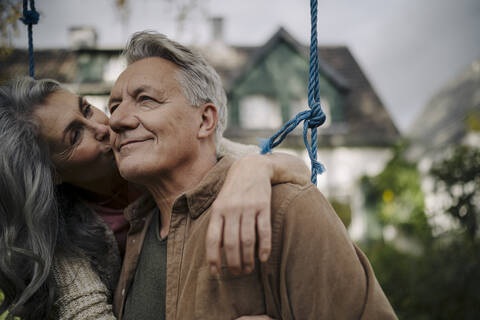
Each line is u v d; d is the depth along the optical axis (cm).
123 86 121
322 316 99
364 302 100
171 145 116
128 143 117
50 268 134
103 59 1233
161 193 122
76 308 131
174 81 119
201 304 106
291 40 1188
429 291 474
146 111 117
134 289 123
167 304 112
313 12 125
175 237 117
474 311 450
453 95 1240
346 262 102
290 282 103
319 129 1176
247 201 92
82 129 138
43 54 1264
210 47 1265
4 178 127
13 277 129
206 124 123
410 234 917
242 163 103
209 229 90
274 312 106
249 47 1288
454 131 1045
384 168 1091
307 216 104
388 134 1173
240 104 1156
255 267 107
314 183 122
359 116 1201
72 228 141
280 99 1168
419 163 1086
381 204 1043
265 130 1141
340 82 1193
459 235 538
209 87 125
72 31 1261
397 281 533
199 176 122
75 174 140
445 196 610
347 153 1163
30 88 135
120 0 257
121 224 148
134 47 127
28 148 130
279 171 108
